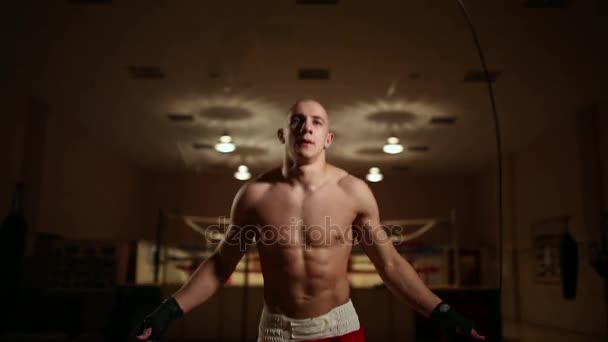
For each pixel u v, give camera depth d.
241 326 7.00
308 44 5.97
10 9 5.29
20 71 6.92
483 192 12.98
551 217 9.23
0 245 6.54
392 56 6.27
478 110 8.23
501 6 5.08
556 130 9.05
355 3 5.07
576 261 7.68
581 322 8.12
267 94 7.54
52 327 6.67
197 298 1.64
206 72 6.81
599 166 7.75
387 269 1.68
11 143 7.39
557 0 4.99
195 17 5.39
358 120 8.73
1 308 6.45
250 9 5.20
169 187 13.59
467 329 1.52
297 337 1.57
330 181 1.66
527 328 9.13
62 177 8.95
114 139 10.31
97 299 7.16
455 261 7.46
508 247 11.16
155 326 1.52
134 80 7.16
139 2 5.10
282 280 1.60
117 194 11.63
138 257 7.66
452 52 6.14
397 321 6.89
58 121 8.76
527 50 6.05
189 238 13.24
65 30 5.75
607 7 5.07
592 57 6.23
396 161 11.96
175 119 8.85
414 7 5.12
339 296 1.63
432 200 13.73
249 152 10.81
